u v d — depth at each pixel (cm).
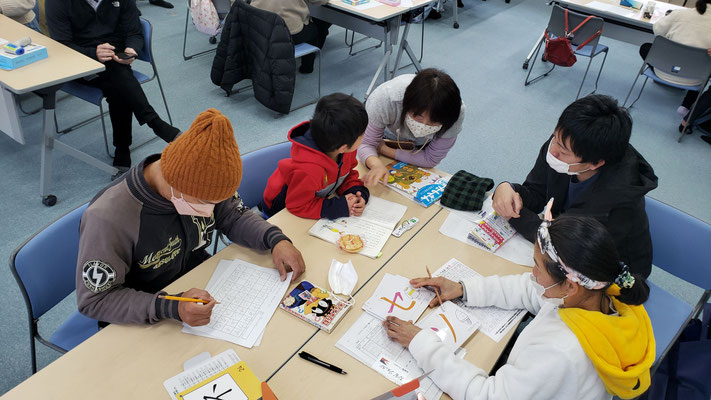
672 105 434
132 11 306
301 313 132
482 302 140
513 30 567
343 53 482
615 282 103
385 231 165
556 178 174
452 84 165
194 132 101
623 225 154
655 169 348
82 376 112
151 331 125
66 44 282
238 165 108
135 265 133
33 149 312
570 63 408
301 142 166
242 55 361
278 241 148
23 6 300
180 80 407
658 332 169
